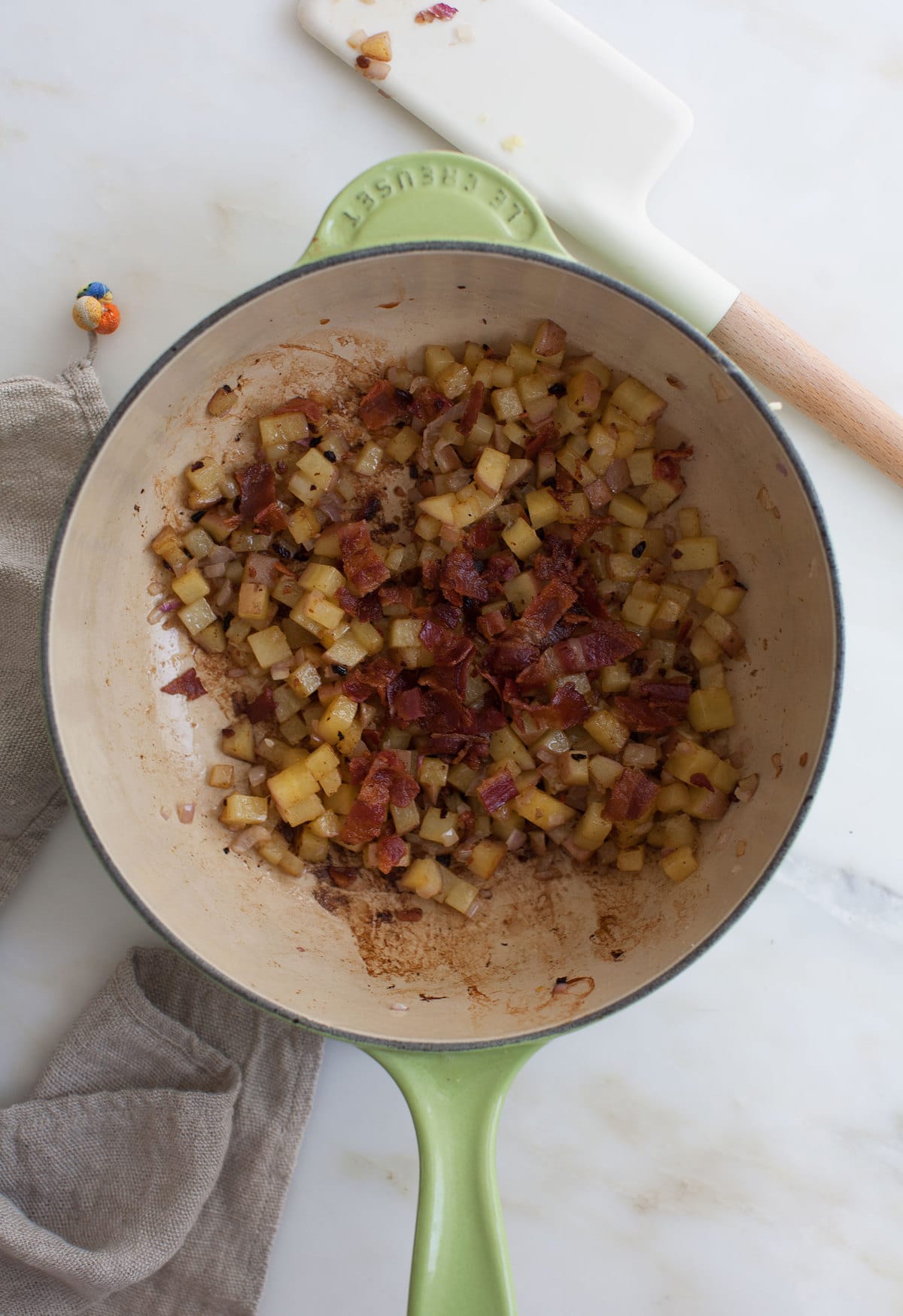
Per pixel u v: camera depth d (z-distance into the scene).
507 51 0.51
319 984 0.49
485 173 0.46
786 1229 0.54
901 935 0.54
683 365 0.47
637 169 0.51
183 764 0.51
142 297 0.53
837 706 0.45
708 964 0.55
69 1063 0.53
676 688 0.52
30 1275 0.53
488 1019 0.48
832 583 0.45
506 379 0.50
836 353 0.53
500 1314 0.45
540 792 0.51
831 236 0.53
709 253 0.53
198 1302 0.54
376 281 0.47
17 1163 0.52
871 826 0.54
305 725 0.52
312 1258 0.54
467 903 0.52
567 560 0.52
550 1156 0.55
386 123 0.53
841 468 0.53
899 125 0.53
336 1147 0.55
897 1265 0.54
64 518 0.45
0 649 0.53
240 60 0.53
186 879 0.49
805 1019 0.54
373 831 0.51
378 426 0.51
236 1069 0.53
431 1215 0.45
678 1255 0.54
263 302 0.46
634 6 0.53
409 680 0.52
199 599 0.51
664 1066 0.55
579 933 0.51
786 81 0.53
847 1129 0.54
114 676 0.49
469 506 0.50
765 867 0.45
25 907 0.54
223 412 0.50
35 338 0.53
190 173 0.53
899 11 0.53
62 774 0.45
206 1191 0.52
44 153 0.53
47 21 0.53
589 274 0.44
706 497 0.51
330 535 0.51
